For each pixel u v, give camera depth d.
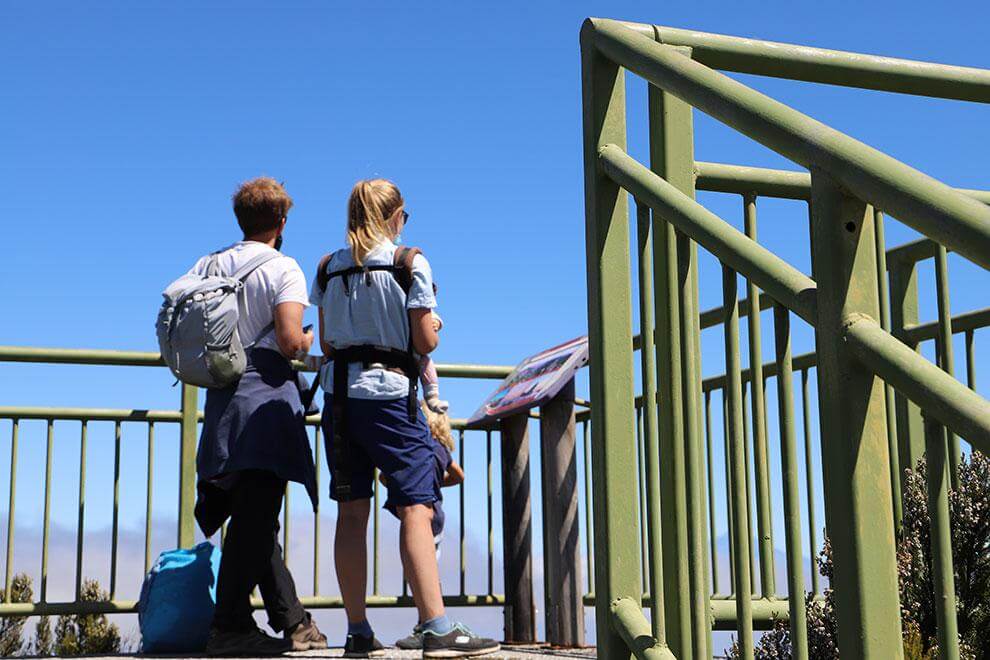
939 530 1.46
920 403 1.28
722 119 1.72
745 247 1.72
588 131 2.27
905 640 2.33
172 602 4.48
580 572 4.36
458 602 5.18
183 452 5.25
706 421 3.95
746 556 1.82
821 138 1.44
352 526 3.89
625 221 2.23
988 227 1.16
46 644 6.63
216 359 4.03
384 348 3.74
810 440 3.50
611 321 2.19
